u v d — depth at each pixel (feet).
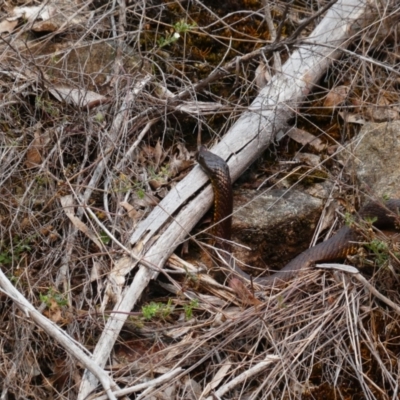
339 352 4.02
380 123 4.91
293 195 4.73
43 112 4.73
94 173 4.56
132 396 3.92
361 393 3.98
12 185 4.50
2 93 4.75
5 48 4.90
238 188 4.81
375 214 4.47
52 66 4.87
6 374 3.96
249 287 4.29
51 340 4.04
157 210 4.42
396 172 4.70
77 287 4.23
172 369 3.91
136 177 4.61
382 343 4.05
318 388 3.97
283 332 4.10
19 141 4.58
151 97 4.82
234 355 4.05
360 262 4.28
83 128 4.67
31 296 4.12
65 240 4.32
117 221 4.41
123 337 4.13
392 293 4.21
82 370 3.97
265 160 4.95
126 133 4.69
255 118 4.80
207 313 4.22
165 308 4.09
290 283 4.31
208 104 4.92
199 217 4.51
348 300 4.17
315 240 4.62
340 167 4.88
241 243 4.59
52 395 3.94
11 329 4.08
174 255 4.37
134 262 4.23
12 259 4.25
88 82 4.92
